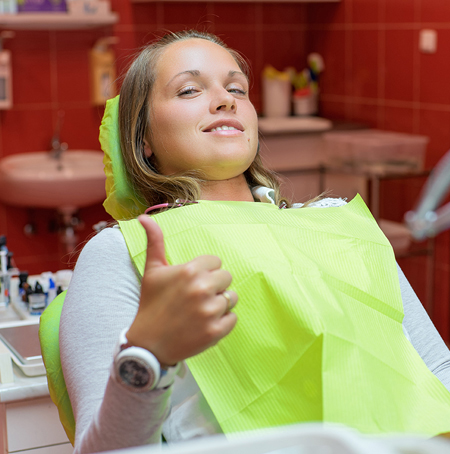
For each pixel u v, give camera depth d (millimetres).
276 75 3631
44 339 1006
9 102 3188
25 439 1191
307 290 865
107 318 854
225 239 906
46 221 3439
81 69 3385
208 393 817
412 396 862
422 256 3156
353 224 1066
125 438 680
